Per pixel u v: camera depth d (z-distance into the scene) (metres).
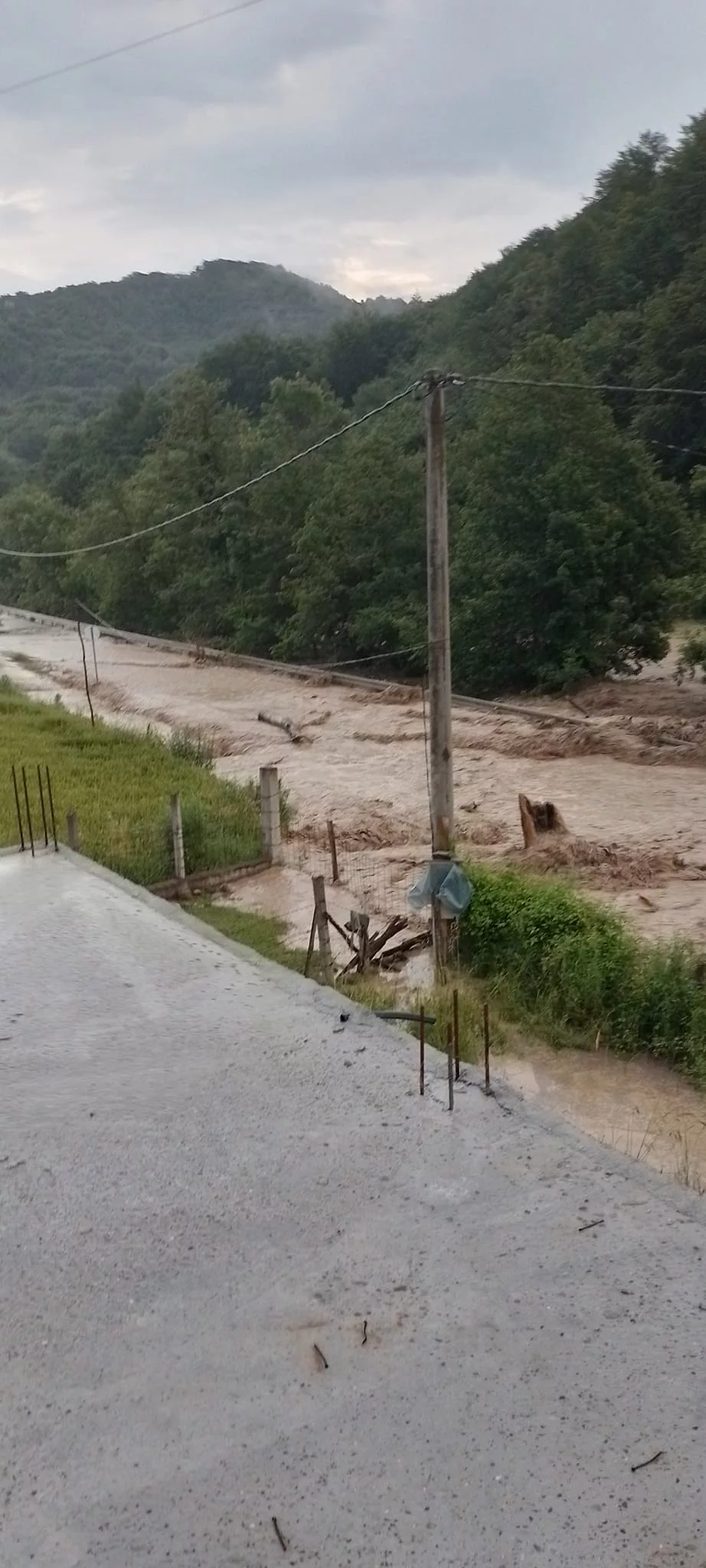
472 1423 4.90
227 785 22.72
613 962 11.94
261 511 49.31
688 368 51.91
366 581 42.72
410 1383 5.13
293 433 56.62
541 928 12.66
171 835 16.45
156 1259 6.02
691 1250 6.04
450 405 53.22
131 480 68.94
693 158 64.81
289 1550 4.32
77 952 10.36
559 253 73.75
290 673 43.34
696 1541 4.33
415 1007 11.10
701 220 63.00
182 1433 4.88
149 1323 5.55
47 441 147.12
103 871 13.01
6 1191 6.65
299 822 20.84
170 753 26.97
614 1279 5.80
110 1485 4.62
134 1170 6.84
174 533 55.19
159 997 9.38
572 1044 11.40
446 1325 5.49
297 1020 8.96
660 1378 5.13
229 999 9.35
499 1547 4.32
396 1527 4.42
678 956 12.02
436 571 12.85
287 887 16.62
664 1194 6.58
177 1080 7.95
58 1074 8.05
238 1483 4.62
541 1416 4.93
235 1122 7.37
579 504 34.34
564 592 34.06
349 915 14.67
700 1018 11.05
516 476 35.00
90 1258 6.03
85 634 61.69
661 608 35.38
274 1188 6.63
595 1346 5.33
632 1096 10.41
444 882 12.91
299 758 27.91
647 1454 4.73
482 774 25.16
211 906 15.66
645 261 65.88
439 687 13.01
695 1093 10.48
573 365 35.06
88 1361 5.30
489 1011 11.73
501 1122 7.40
